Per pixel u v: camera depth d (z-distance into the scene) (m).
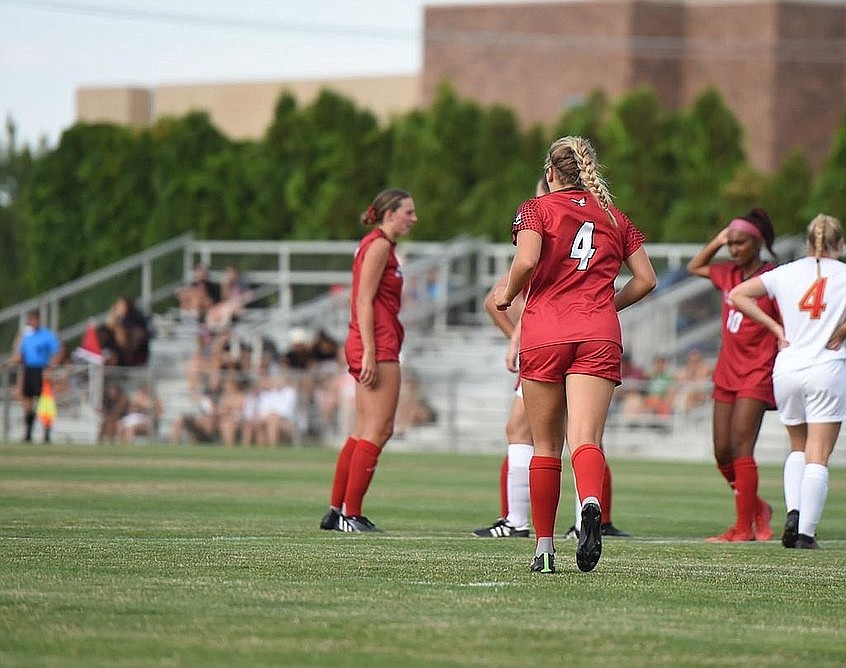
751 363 32.38
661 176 108.75
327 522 31.81
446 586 21.56
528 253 22.08
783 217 104.44
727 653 16.89
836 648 17.36
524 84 140.88
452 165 112.94
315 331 91.69
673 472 61.56
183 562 23.86
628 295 23.30
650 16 137.25
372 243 31.69
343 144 115.44
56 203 118.44
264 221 115.94
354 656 16.25
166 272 101.50
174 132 117.94
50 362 84.62
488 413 80.56
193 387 79.75
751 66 135.50
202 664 15.66
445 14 143.38
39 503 37.41
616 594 21.17
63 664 15.52
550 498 23.22
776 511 42.44
